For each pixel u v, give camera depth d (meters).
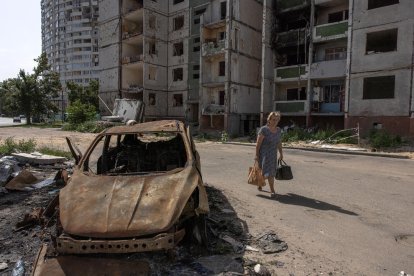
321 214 5.54
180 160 5.02
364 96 22.50
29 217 4.90
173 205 3.57
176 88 37.16
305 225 4.99
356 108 22.78
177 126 5.41
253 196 6.71
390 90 21.42
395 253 4.02
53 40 124.44
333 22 25.81
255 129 28.94
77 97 60.09
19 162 9.88
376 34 22.11
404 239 4.48
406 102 20.58
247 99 31.38
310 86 26.28
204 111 31.23
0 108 112.81
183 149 5.21
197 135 29.12
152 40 36.41
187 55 35.84
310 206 6.01
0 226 4.91
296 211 5.69
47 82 50.78
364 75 22.34
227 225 4.88
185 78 36.12
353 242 4.35
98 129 28.47
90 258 3.56
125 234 3.26
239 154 15.08
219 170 10.20
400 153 15.69
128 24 39.06
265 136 6.45
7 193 6.73
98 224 3.35
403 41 20.64
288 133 23.53
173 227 3.43
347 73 23.16
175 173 4.22
